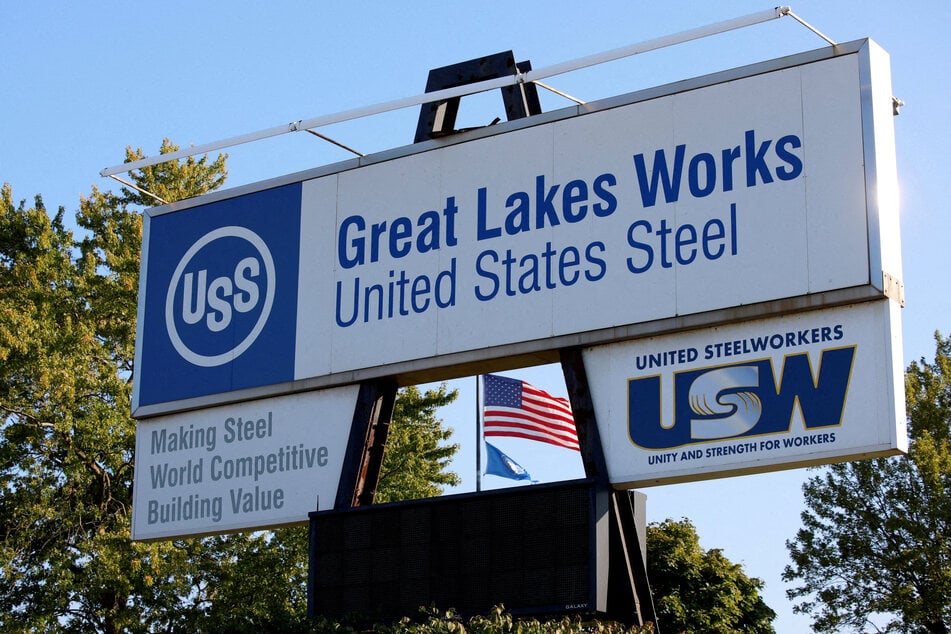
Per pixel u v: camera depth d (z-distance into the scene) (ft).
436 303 58.03
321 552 54.34
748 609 125.08
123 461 113.09
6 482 109.91
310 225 62.49
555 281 55.47
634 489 52.90
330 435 59.16
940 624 107.55
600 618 49.55
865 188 50.06
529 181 57.31
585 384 53.78
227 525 60.39
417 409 146.82
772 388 50.01
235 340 62.90
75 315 118.73
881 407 47.85
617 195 55.06
